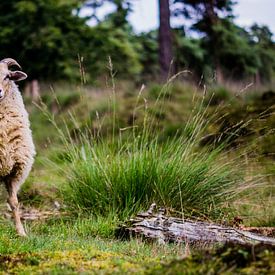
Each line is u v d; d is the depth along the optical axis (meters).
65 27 53.66
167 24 49.56
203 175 20.20
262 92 36.94
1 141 18.52
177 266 11.30
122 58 56.44
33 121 39.31
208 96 37.28
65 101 42.34
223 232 16.91
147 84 47.66
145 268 11.88
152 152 20.47
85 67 54.00
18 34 51.84
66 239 17.05
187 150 20.81
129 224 17.73
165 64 49.28
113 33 55.78
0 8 52.72
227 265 11.15
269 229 18.72
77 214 20.30
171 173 19.97
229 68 68.75
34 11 51.12
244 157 24.16
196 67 66.81
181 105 37.09
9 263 13.02
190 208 19.72
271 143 27.78
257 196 22.55
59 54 52.69
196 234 16.83
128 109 37.25
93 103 39.19
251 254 11.29
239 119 31.12
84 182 20.64
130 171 20.03
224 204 20.52
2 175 18.78
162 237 16.80
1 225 19.41
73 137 34.91
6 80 18.83
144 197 19.78
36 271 12.34
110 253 14.40
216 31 63.91
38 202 23.05
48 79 53.97
